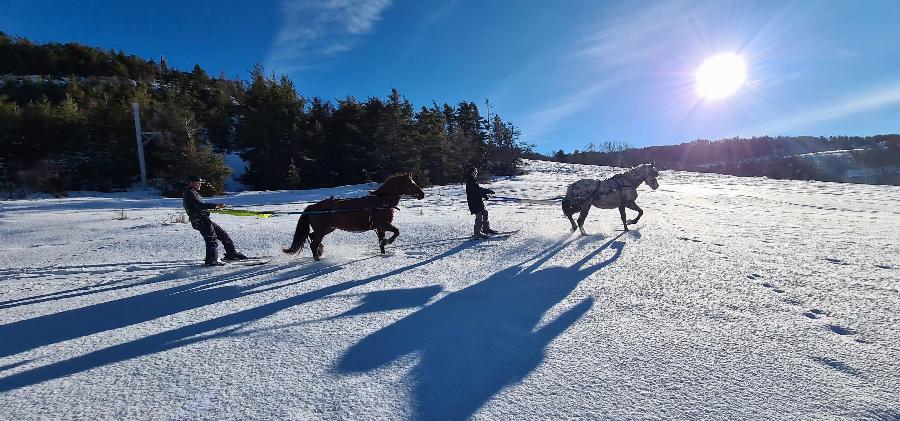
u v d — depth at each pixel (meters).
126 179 31.86
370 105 41.00
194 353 3.90
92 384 3.38
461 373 3.40
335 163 39.56
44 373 3.60
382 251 8.38
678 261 6.83
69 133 32.84
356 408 2.95
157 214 16.39
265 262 7.92
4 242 10.49
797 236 9.18
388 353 3.78
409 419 2.81
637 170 10.28
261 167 36.38
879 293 4.98
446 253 8.30
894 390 2.94
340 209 7.91
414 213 16.22
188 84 49.06
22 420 2.92
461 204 20.38
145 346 4.10
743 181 35.31
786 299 4.90
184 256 8.61
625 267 6.55
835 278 5.66
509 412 2.86
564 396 3.02
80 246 9.74
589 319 4.45
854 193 22.70
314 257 7.99
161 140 32.12
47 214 16.28
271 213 7.90
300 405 3.00
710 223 11.62
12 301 5.72
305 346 3.97
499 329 4.25
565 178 43.28
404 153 39.62
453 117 68.19
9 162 31.09
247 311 5.05
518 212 15.63
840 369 3.26
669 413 2.79
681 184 31.97
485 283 5.97
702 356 3.55
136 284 6.50
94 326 4.70
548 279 6.06
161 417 2.91
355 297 5.47
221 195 28.95
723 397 2.95
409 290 5.72
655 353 3.63
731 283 5.55
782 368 3.31
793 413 2.74
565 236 9.73
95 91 40.78
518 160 55.56
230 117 43.69
